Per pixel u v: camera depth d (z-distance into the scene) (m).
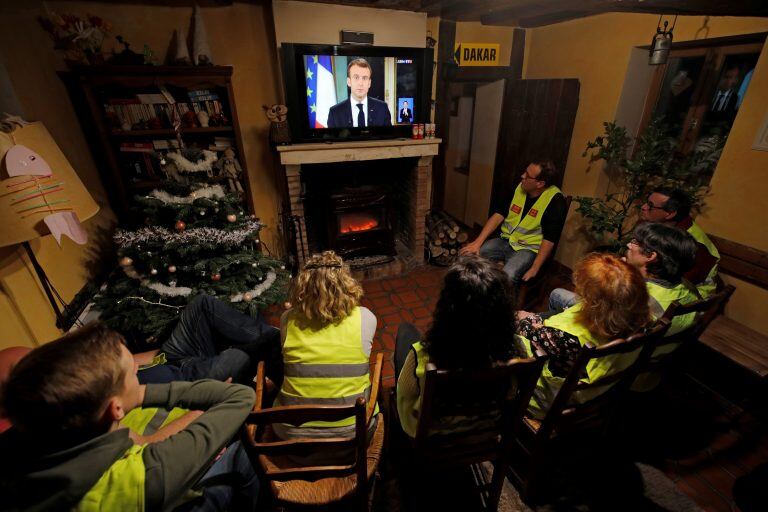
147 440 1.13
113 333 0.85
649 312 1.28
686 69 2.59
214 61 2.92
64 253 2.28
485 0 2.60
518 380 1.19
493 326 1.04
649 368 1.49
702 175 2.48
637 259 1.56
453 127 4.75
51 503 0.72
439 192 4.12
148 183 2.81
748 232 2.11
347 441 1.08
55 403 0.70
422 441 1.23
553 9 2.51
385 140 3.22
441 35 3.42
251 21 2.90
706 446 1.84
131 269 2.19
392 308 3.06
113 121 2.65
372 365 2.42
